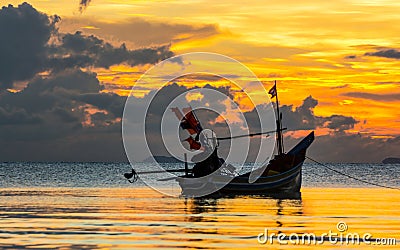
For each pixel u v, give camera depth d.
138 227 38.09
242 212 46.84
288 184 67.81
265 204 54.00
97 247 31.30
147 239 33.59
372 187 88.56
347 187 88.56
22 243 32.22
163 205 52.66
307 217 43.50
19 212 45.94
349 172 192.88
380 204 54.34
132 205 52.44
